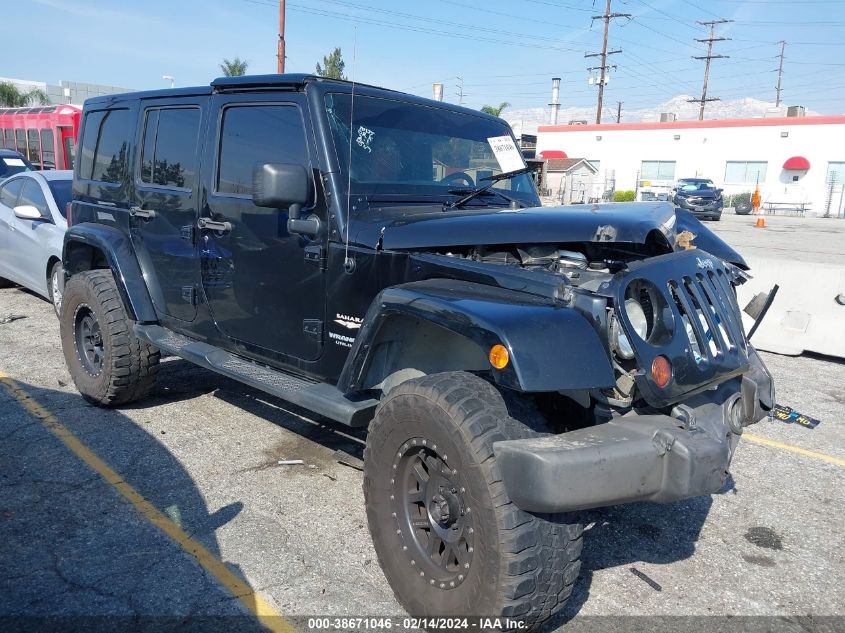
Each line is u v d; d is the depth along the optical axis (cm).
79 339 517
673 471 256
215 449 451
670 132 4247
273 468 426
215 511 373
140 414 507
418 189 379
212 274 416
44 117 2128
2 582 306
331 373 356
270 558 332
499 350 253
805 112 4219
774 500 416
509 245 329
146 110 469
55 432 470
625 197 3878
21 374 590
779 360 736
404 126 388
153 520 362
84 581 309
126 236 488
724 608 309
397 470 287
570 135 4588
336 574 321
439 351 327
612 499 247
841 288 725
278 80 368
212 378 594
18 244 816
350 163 352
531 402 284
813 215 3747
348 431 485
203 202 415
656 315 281
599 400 284
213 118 409
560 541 250
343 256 339
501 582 244
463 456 254
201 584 310
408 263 321
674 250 333
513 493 241
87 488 394
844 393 623
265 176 323
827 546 365
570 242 313
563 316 267
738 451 489
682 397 276
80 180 549
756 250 1731
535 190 461
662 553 354
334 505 384
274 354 386
